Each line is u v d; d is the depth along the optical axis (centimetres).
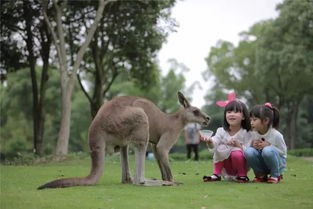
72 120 5472
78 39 2447
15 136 4962
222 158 793
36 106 2286
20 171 1067
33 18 2222
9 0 1944
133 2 2222
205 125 822
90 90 5450
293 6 3027
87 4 2269
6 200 589
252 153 755
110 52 2522
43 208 543
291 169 1090
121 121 741
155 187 723
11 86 4678
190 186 733
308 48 3042
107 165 1305
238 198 613
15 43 2352
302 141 5191
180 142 5625
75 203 573
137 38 2336
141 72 2698
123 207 552
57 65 2678
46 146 4781
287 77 3403
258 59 3353
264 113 757
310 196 628
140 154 751
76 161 1531
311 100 5022
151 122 788
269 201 591
